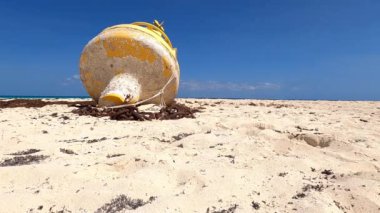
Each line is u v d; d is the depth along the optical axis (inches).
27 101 544.7
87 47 432.8
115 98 379.9
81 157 165.9
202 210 110.2
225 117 349.7
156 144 202.4
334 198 119.6
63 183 130.6
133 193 121.0
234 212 109.0
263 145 201.0
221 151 184.2
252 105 640.4
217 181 132.2
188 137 219.3
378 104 773.3
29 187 126.1
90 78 446.0
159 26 468.1
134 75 419.8
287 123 309.0
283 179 137.3
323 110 539.2
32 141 205.2
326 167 159.0
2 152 180.7
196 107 516.4
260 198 120.6
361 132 266.2
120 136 231.6
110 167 153.3
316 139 232.1
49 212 107.5
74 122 293.0
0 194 116.3
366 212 113.4
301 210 110.7
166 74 421.7
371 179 140.8
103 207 111.0
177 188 129.1
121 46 414.0
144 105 424.5
